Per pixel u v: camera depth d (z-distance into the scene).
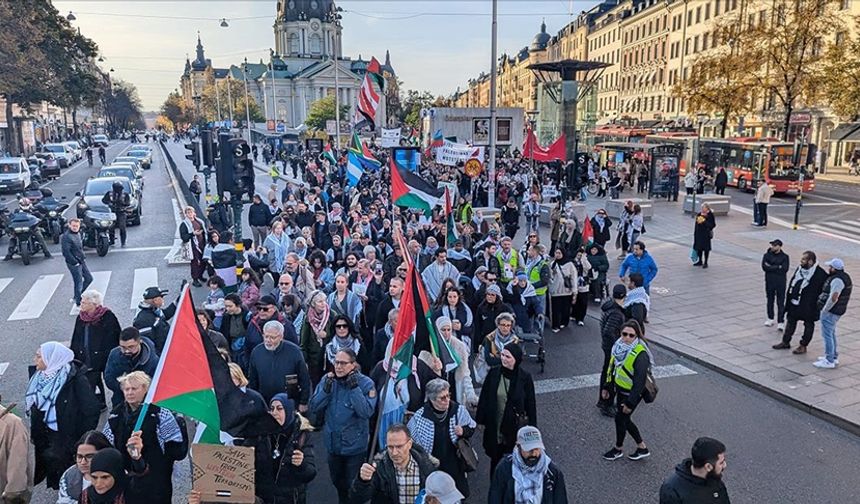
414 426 5.43
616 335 8.08
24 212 19.14
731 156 38.22
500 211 22.20
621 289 8.30
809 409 8.58
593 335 12.01
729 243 20.94
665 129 54.50
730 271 16.81
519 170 34.06
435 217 15.69
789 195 34.88
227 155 12.93
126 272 16.97
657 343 11.34
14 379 9.73
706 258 17.28
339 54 148.75
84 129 117.56
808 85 38.59
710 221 17.05
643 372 6.96
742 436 7.96
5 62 40.69
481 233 16.30
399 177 13.91
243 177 13.09
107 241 19.12
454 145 23.03
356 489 4.95
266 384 6.34
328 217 18.56
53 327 12.38
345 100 132.50
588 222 14.05
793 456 7.47
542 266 11.12
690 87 45.72
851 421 8.08
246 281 10.06
